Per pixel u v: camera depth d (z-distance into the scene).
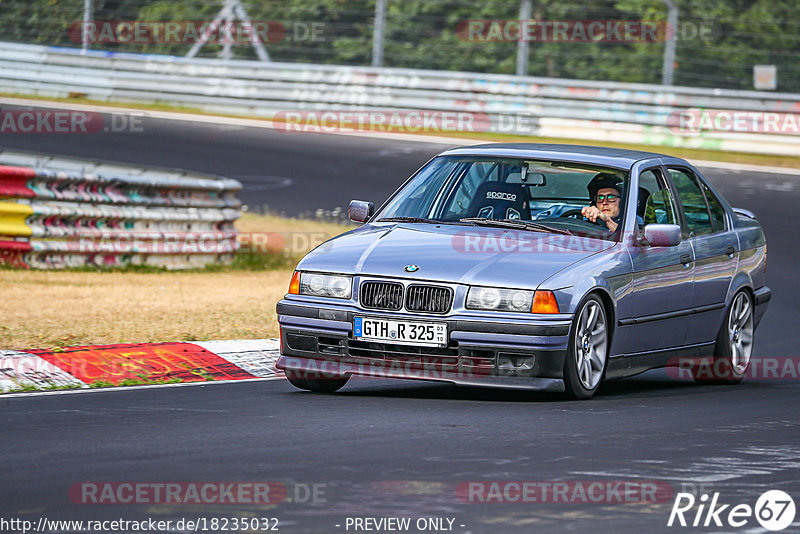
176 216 49.56
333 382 25.69
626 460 18.33
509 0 113.75
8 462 17.53
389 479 16.61
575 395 24.28
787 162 77.50
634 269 25.77
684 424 21.97
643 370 26.78
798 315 40.66
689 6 108.69
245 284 45.41
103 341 30.08
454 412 22.55
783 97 80.00
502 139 84.50
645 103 83.00
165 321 34.03
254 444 19.03
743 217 32.22
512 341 23.12
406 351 23.70
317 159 75.00
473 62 112.44
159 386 25.66
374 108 90.00
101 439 19.39
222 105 93.88
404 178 69.38
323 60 117.81
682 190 28.94
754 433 21.19
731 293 29.55
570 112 84.62
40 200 44.66
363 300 24.06
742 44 107.69
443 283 23.53
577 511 15.16
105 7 115.50
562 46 110.81
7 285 39.72
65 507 14.95
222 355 29.11
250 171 70.75
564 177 27.11
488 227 26.12
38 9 116.56
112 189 47.09
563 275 23.88
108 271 46.47
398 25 116.00
